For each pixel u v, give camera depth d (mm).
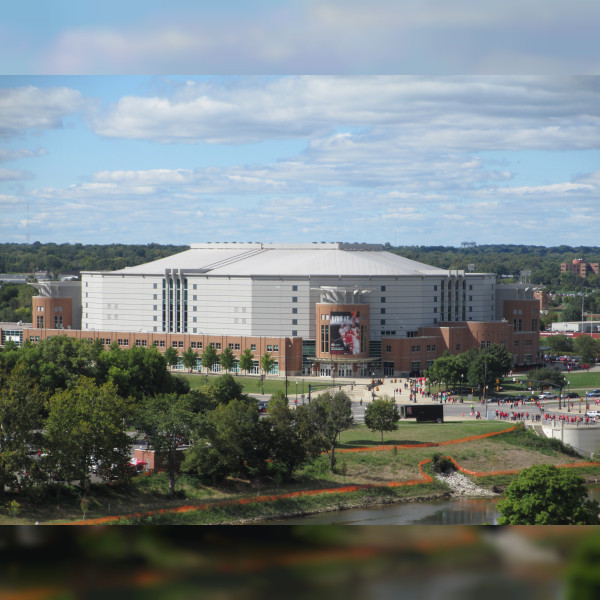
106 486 152250
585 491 122625
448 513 156250
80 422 145875
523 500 120938
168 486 157750
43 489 143000
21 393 148625
